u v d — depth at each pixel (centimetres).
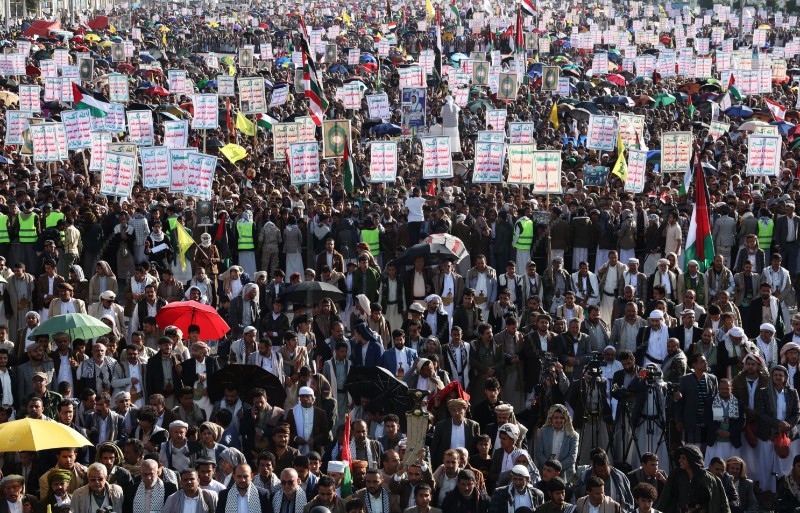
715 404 2288
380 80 9412
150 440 2123
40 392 2253
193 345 2398
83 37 13250
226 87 6850
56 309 2839
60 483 1916
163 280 3114
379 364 2567
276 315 2867
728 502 1953
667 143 4588
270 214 3853
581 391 2347
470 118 7512
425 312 2880
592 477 1816
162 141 6119
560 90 8194
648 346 2655
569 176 4866
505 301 2983
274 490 1875
